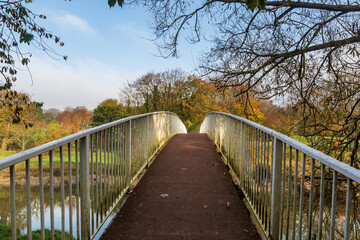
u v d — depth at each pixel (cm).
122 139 375
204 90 3144
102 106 4100
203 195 390
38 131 3769
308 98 612
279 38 602
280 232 246
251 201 337
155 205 353
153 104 3322
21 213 1402
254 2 298
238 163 432
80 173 242
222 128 675
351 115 561
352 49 486
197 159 630
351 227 480
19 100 684
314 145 607
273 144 251
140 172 506
